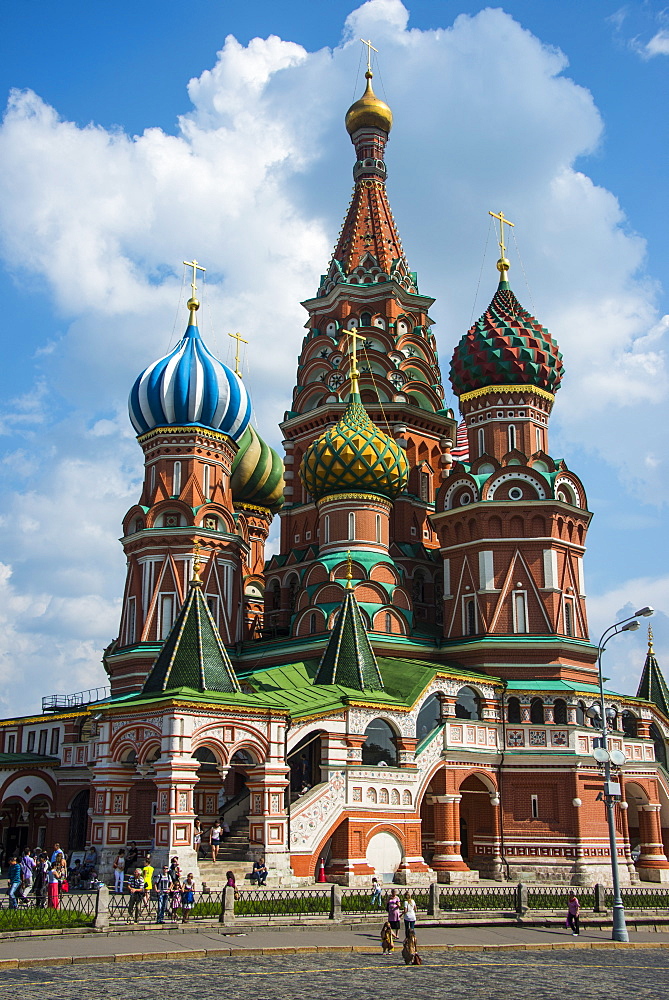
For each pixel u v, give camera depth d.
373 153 78.62
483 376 62.19
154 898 36.31
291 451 72.81
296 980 24.95
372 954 30.20
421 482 69.25
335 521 60.88
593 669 58.31
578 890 48.69
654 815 58.91
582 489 60.94
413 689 50.72
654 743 63.38
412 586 65.25
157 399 63.81
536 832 52.66
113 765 43.00
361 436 60.94
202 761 50.56
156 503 62.41
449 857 50.12
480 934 35.06
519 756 53.66
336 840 45.62
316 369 72.38
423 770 49.78
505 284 65.75
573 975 27.44
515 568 57.94
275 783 42.62
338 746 46.16
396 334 71.88
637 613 39.06
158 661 43.75
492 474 59.28
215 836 42.44
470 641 57.12
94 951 27.86
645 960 31.02
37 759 61.59
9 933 29.59
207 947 29.16
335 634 50.88
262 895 38.62
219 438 64.88
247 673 53.75
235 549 63.53
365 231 75.94
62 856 39.75
